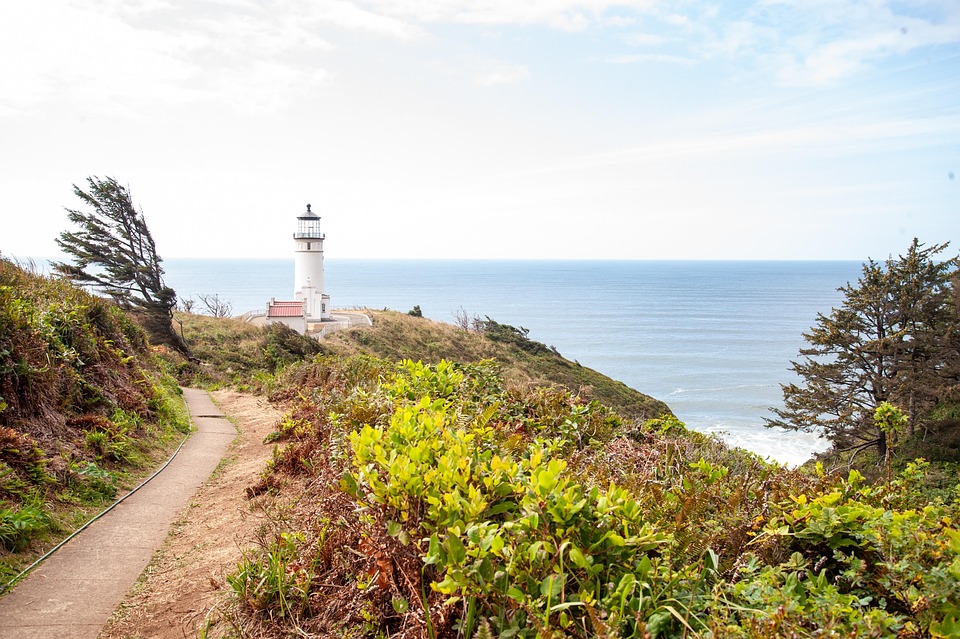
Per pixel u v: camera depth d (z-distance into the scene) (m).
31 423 6.54
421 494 3.02
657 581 2.68
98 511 5.85
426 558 2.72
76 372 8.30
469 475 3.19
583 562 2.53
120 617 4.05
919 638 2.33
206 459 8.27
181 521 5.84
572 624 2.45
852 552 2.92
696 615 2.57
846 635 2.17
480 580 2.56
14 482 5.31
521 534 2.73
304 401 10.60
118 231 28.19
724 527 3.36
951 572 2.37
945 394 25.86
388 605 3.40
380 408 5.51
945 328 27.44
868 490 3.70
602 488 3.91
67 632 3.82
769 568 2.78
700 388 70.06
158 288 27.95
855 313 29.19
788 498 3.62
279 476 6.79
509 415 6.34
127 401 9.06
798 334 121.38
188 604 4.22
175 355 21.77
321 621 3.61
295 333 31.52
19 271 10.72
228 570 4.68
